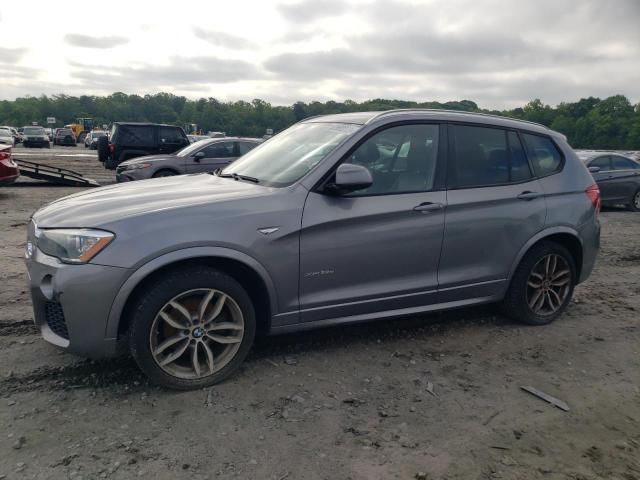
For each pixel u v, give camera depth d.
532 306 4.62
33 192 13.21
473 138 4.29
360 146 3.80
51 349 3.85
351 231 3.68
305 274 3.59
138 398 3.24
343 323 3.82
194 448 2.77
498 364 3.92
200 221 3.25
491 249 4.29
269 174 3.92
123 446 2.76
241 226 3.34
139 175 11.75
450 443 2.91
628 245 8.63
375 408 3.23
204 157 12.23
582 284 6.14
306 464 2.67
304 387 3.45
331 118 4.44
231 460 2.68
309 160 3.82
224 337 3.43
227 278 3.35
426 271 4.04
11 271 5.77
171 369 3.30
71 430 2.88
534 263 4.51
